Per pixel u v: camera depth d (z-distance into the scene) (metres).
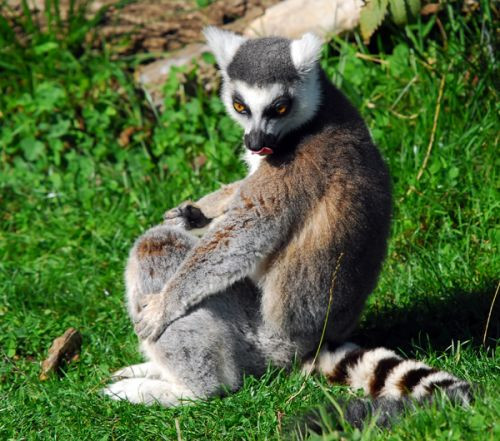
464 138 13.88
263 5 18.20
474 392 8.09
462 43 14.96
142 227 14.52
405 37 15.81
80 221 15.12
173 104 16.66
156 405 9.44
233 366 9.73
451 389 8.25
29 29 18.48
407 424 7.73
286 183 9.59
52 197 15.84
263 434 8.55
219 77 16.92
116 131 17.03
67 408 9.60
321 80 10.23
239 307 9.80
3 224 15.50
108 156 16.61
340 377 9.55
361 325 11.29
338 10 16.28
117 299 12.70
